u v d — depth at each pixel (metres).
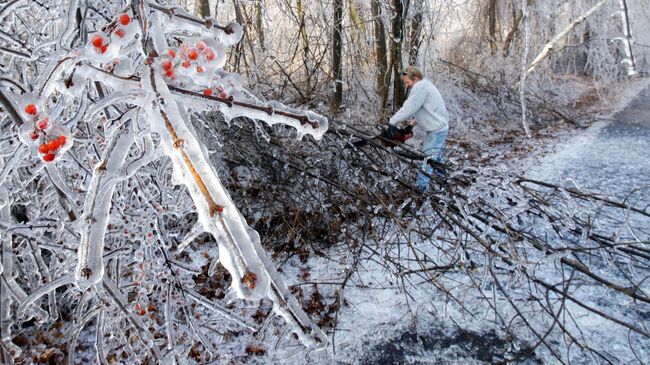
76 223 1.97
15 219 2.94
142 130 1.35
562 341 2.79
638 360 2.60
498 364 2.59
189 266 2.47
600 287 3.28
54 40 1.79
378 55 7.15
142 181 2.32
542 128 8.54
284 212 3.89
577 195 3.59
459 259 3.13
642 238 3.92
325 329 3.02
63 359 2.68
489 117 8.83
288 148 4.01
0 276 1.80
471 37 10.19
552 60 10.90
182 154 0.95
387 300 3.27
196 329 2.46
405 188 3.90
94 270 1.13
